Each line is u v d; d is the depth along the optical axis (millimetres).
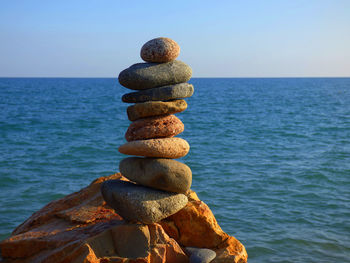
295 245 9305
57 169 16891
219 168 17141
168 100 6645
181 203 6391
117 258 5770
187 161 18609
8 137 25703
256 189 13828
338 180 15133
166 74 6508
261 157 19766
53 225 6777
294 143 24547
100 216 6793
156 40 6633
